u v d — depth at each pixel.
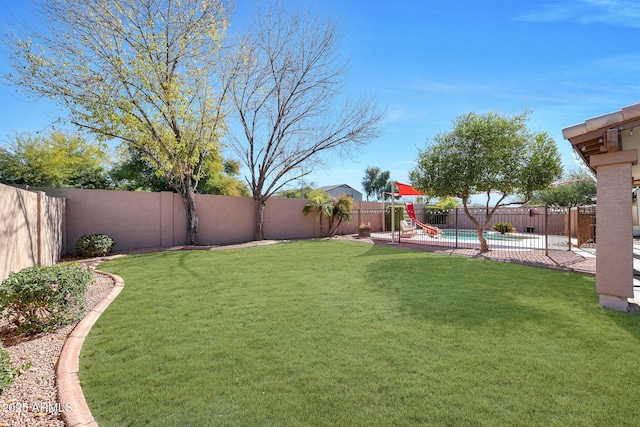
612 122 4.05
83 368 2.75
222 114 11.57
